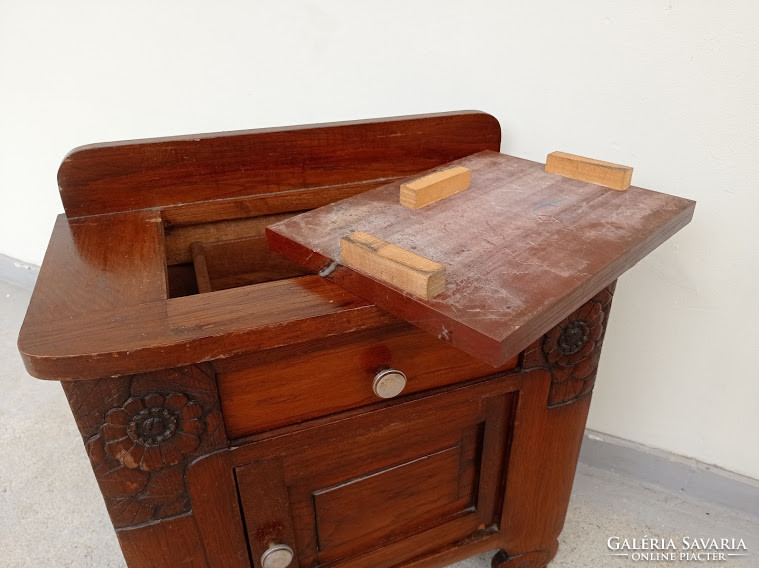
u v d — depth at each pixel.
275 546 0.66
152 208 0.75
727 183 0.83
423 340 0.62
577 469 1.16
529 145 0.94
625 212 0.63
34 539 0.98
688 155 0.84
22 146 1.46
